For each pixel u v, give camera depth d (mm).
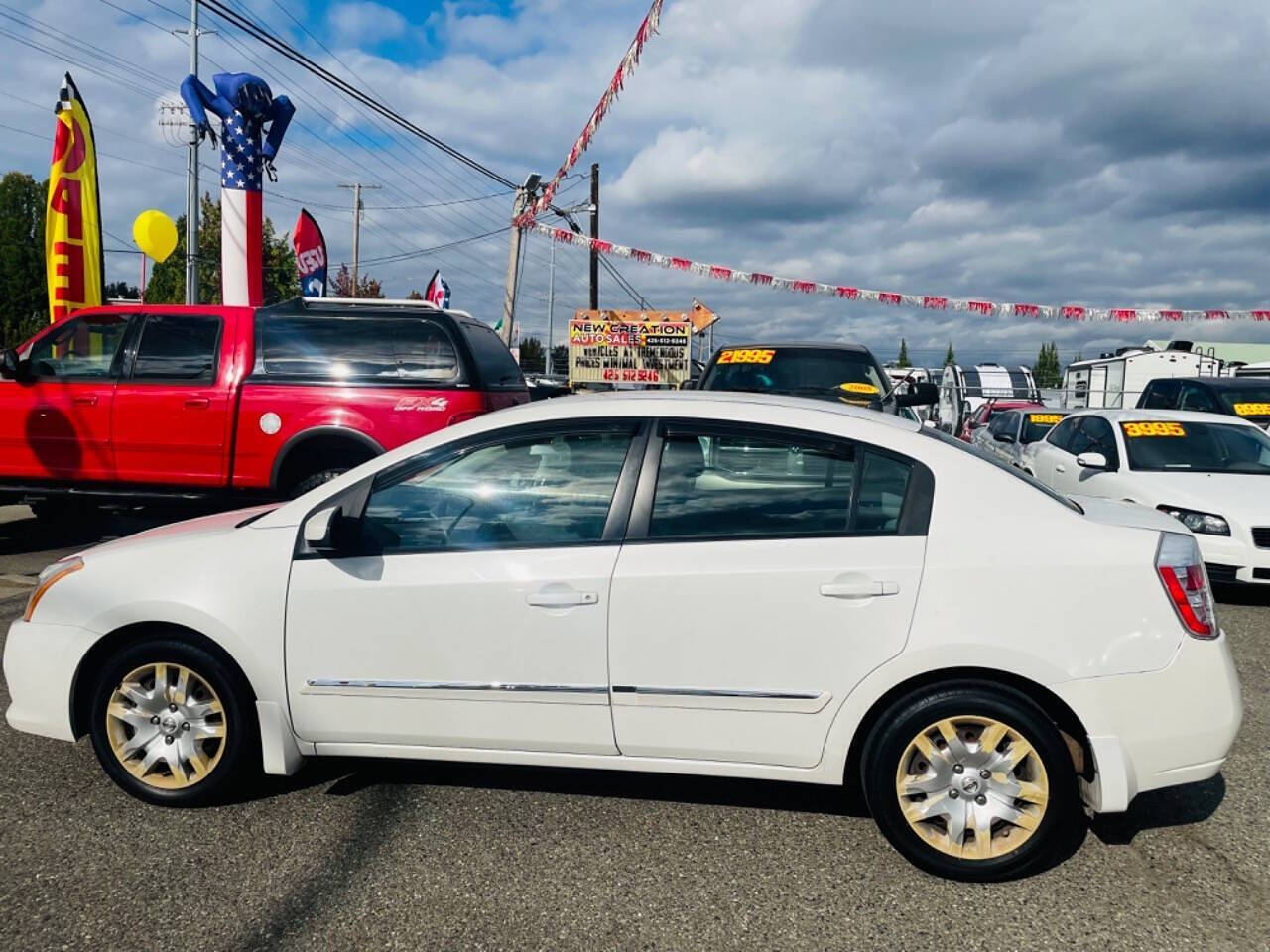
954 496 3314
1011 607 3160
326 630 3516
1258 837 3598
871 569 3229
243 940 2857
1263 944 2896
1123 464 8695
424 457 3629
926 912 3055
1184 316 13695
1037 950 2857
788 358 9484
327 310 7785
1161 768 3158
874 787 3271
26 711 3748
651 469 3473
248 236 12812
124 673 3674
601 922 2979
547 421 3592
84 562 3768
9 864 3283
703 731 3344
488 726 3469
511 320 21156
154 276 41250
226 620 3543
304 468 7801
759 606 3266
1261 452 8773
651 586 3324
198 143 22078
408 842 3477
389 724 3525
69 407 7875
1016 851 3188
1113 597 3154
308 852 3393
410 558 3514
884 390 9047
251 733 3670
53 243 12031
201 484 7781
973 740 3238
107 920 2945
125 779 3723
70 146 12016
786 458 3430
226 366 7684
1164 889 3215
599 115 10883
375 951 2812
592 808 3775
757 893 3156
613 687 3367
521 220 17391
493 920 2980
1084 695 3121
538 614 3389
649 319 21516
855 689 3229
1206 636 3182
